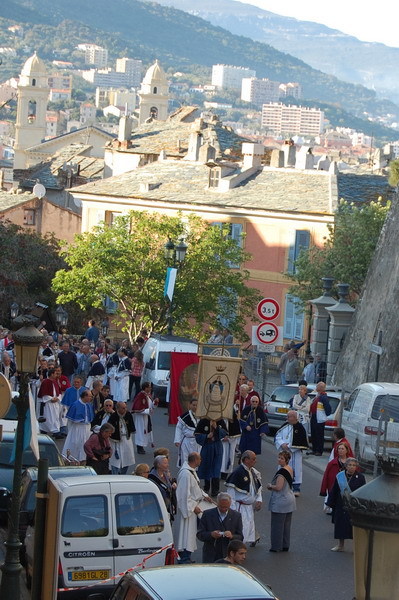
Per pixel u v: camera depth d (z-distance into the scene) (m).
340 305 45.06
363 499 7.98
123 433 26.98
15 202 88.00
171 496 21.08
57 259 72.69
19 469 17.66
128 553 17.92
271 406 37.09
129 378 40.97
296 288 56.53
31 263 71.31
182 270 55.56
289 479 22.42
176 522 21.25
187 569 13.16
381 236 42.44
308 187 66.56
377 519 7.94
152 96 165.25
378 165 106.50
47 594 15.27
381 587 7.98
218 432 27.11
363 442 29.62
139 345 48.28
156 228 56.72
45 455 23.61
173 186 70.50
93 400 31.34
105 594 17.73
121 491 18.14
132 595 12.70
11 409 28.97
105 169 92.81
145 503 18.22
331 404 35.75
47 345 42.38
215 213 66.94
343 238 55.66
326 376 45.97
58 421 33.41
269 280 65.06
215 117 94.38
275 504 22.30
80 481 18.25
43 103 171.75
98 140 151.50
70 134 150.00
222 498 19.42
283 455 22.52
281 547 22.41
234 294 57.19
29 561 19.58
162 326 56.06
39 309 59.31
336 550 22.67
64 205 97.69
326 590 20.02
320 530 24.36
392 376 37.94
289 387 37.78
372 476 29.22
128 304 57.12
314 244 63.34
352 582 20.53
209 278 56.31
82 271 56.47
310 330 55.66
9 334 45.66
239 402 31.28
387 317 39.41
